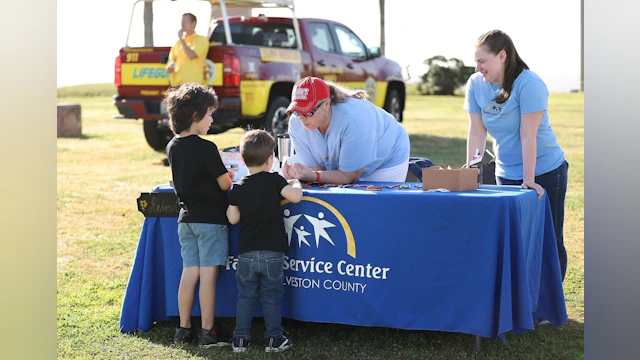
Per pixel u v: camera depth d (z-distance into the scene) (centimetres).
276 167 383
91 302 418
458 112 1902
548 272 363
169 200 360
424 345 348
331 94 366
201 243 344
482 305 315
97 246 548
